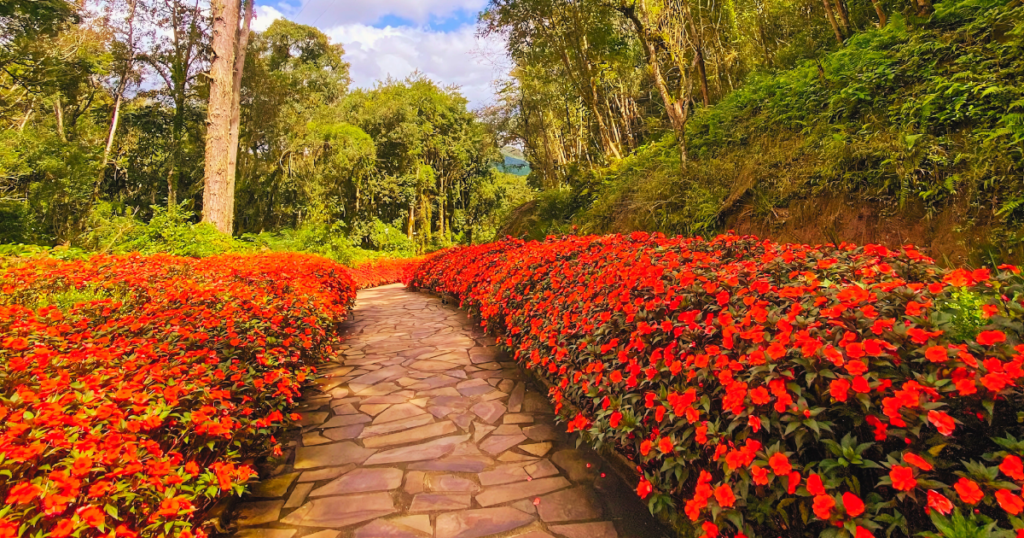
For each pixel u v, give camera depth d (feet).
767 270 8.05
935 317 4.87
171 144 62.18
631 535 5.87
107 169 61.72
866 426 4.57
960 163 11.07
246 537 5.98
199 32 56.34
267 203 76.69
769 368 4.76
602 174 28.48
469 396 11.19
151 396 5.98
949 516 3.69
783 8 25.21
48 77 46.32
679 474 5.25
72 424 4.78
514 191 100.63
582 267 12.05
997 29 13.10
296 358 10.19
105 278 13.89
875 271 7.11
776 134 17.60
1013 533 3.19
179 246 26.86
